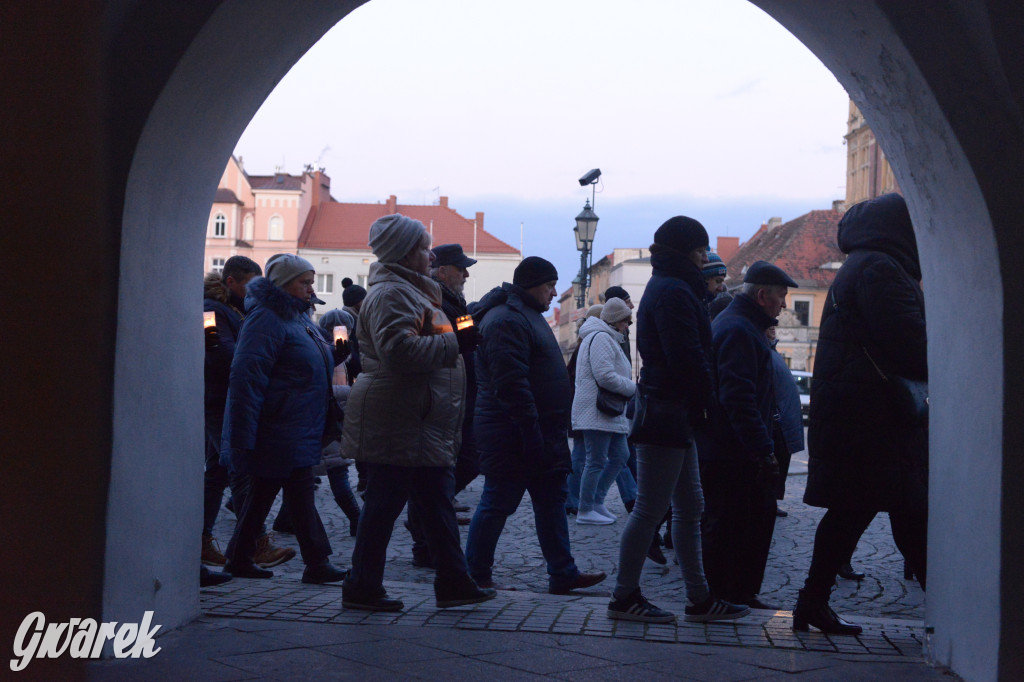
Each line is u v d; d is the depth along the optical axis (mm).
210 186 4914
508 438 5973
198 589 4969
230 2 3992
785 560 7500
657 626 5012
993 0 3508
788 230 79375
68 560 3861
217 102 4547
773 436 5688
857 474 4758
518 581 6582
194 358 4871
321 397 6125
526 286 6180
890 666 4281
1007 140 3670
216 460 6816
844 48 4453
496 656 4312
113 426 3979
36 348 3756
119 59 3953
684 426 4980
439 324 5145
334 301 89250
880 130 4645
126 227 4031
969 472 4000
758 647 4605
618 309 9148
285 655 4238
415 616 5105
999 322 3709
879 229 4887
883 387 4738
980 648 3840
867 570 7109
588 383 9031
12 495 3684
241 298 7266
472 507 10031
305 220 89688
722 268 6297
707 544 5500
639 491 5094
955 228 4090
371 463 5160
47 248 3787
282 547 7297
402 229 5133
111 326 3980
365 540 5191
